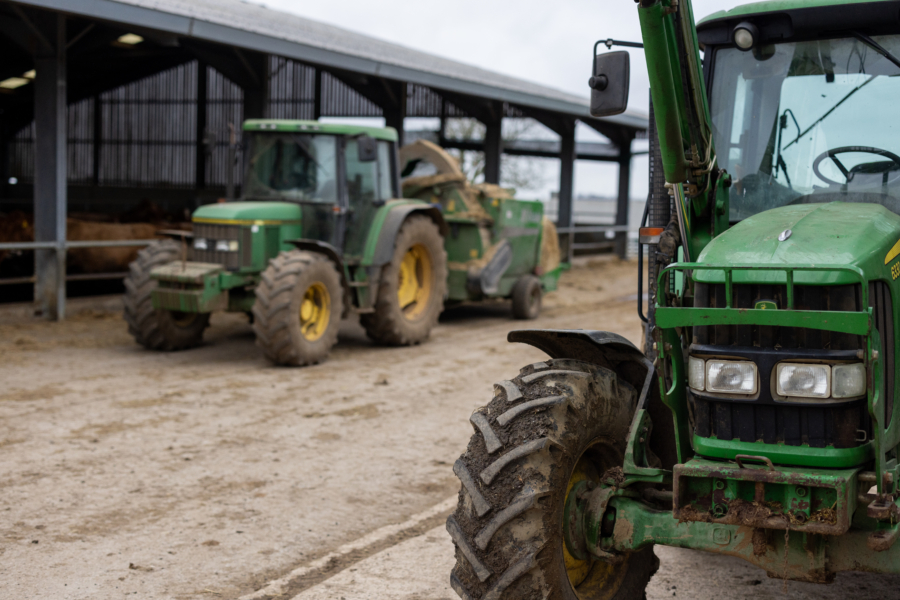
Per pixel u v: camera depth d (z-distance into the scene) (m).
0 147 20.36
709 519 2.38
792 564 2.40
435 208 9.43
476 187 10.95
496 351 8.84
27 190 19.45
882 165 3.00
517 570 2.46
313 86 17.86
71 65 16.69
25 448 5.09
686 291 2.84
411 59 14.75
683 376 2.63
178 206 16.88
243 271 8.02
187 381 7.04
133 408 6.10
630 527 2.65
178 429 5.60
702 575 3.51
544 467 2.55
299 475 4.75
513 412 2.64
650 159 3.27
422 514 4.17
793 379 2.33
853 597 3.29
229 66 12.80
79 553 3.64
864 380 2.29
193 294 7.73
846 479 2.23
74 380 6.94
